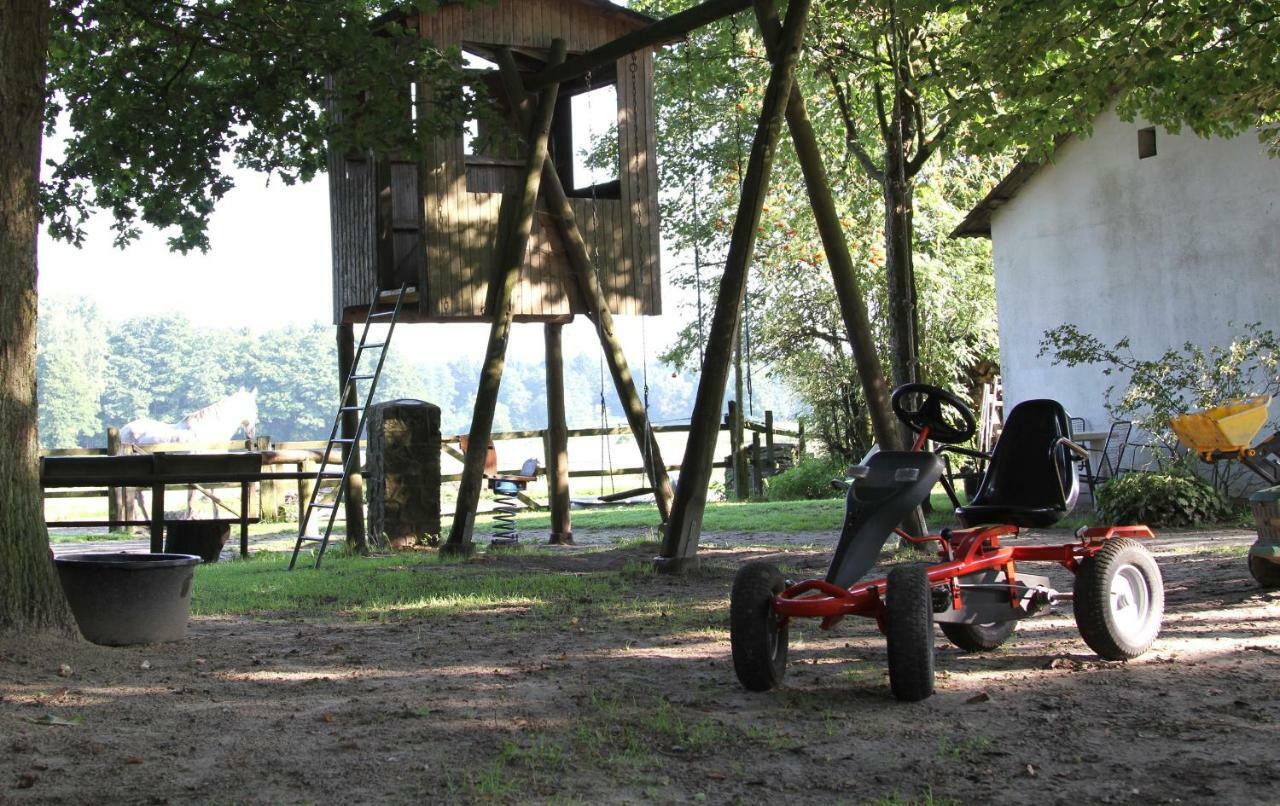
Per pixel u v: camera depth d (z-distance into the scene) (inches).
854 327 425.1
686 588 373.7
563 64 487.8
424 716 203.0
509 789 160.9
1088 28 490.0
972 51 498.9
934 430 258.5
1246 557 380.2
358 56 408.5
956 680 224.5
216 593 382.9
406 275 577.9
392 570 445.4
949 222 929.5
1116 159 645.3
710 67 751.1
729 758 174.9
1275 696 200.5
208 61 432.5
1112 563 233.5
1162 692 206.8
